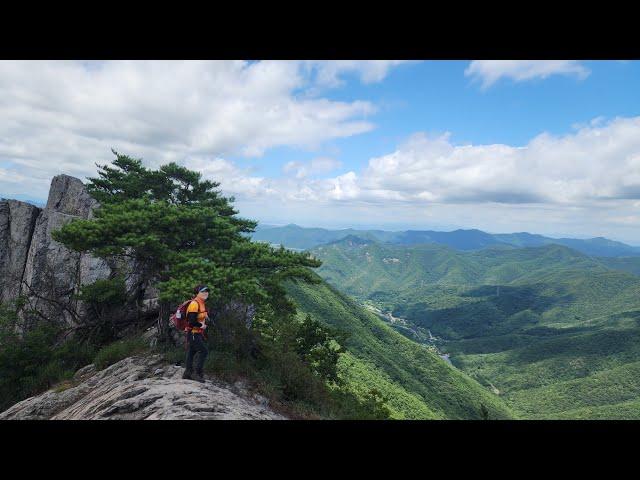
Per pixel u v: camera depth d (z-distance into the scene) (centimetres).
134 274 2673
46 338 2147
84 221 1703
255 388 1388
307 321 2394
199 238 1902
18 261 3575
